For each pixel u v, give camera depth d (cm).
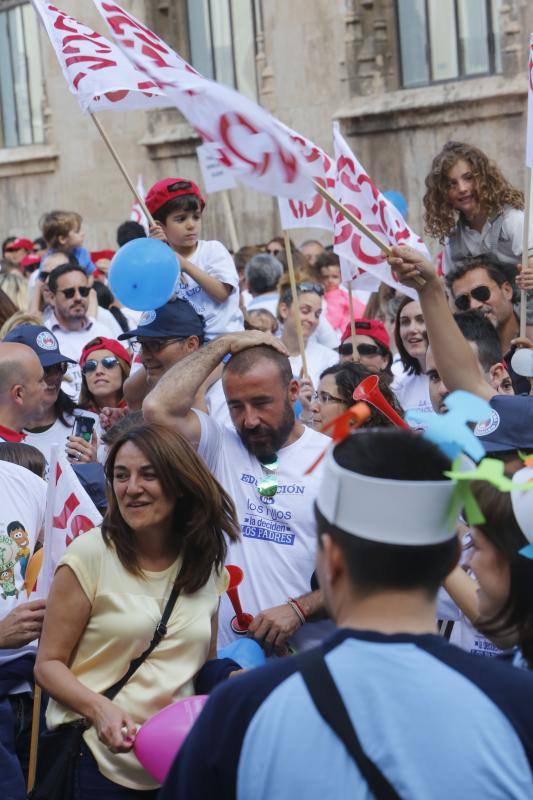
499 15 1247
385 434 199
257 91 1539
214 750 195
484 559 241
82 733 330
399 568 195
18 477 412
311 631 369
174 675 334
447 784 187
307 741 190
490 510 237
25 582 404
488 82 1246
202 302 624
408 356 566
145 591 335
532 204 631
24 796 379
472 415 198
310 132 1431
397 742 188
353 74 1377
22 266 1257
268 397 374
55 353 539
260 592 379
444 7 1309
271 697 194
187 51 1630
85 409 595
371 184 534
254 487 383
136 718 329
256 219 1508
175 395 371
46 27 530
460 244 646
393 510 193
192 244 639
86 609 333
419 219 1327
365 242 540
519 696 192
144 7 1631
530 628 240
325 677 192
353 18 1366
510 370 496
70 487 372
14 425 479
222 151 242
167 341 474
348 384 438
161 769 300
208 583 348
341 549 197
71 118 1772
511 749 189
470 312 446
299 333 579
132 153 1680
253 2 1523
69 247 1079
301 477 381
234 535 351
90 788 327
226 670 342
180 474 334
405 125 1323
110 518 338
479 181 622
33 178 1866
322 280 951
